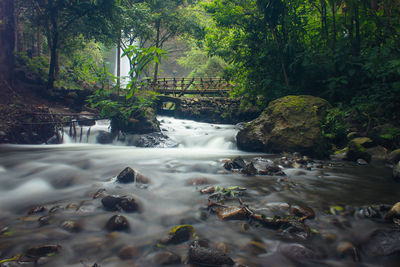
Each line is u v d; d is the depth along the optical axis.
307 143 5.52
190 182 3.28
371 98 6.69
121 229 2.02
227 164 4.12
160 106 16.83
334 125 6.01
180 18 20.05
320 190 3.12
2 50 11.02
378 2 7.85
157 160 4.65
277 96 8.29
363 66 6.93
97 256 1.69
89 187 3.08
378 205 2.43
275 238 1.94
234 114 13.33
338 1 8.01
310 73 7.85
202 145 7.43
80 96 12.20
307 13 9.16
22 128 6.85
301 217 2.26
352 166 4.67
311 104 6.18
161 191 2.96
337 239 1.93
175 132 8.56
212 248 1.69
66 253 1.71
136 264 1.61
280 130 5.92
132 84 6.88
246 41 9.39
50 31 14.48
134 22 15.30
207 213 2.37
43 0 14.36
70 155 4.96
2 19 11.04
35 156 4.78
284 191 3.03
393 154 5.02
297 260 1.68
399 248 1.72
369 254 1.77
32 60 16.06
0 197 2.79
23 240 1.86
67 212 2.33
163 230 2.06
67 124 8.08
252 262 1.63
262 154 5.86
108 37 14.06
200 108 14.51
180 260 1.64
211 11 10.24
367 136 6.21
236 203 2.61
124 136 7.37
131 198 2.45
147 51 6.51
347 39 8.27
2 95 9.60
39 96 11.90
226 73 10.80
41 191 2.98
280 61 8.62
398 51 6.55
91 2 11.88
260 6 8.51
